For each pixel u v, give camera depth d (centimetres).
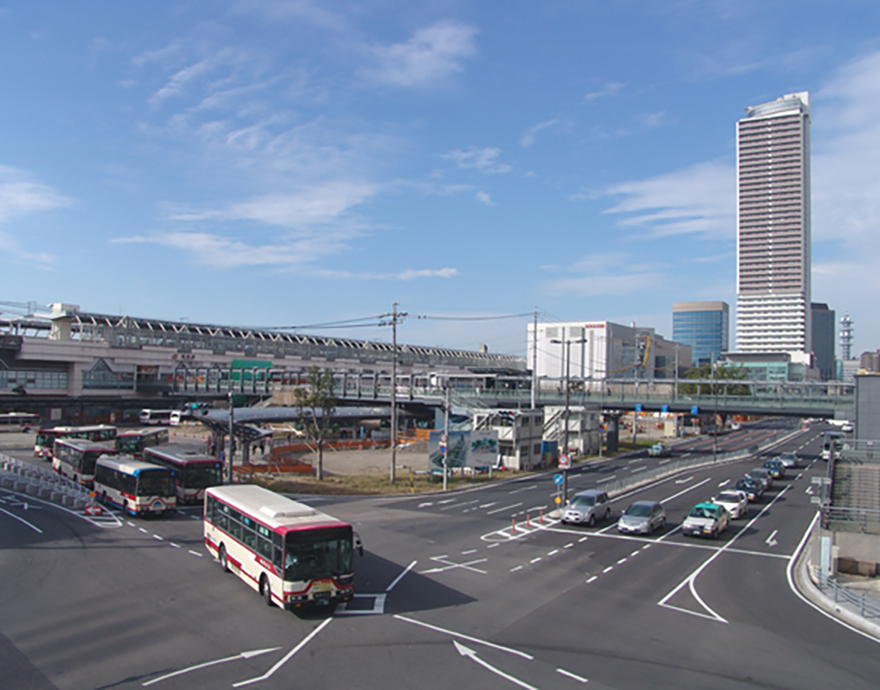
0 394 9081
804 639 1959
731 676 1653
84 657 1683
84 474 4550
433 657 1727
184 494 3994
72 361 9856
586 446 8662
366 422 11544
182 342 11556
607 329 15525
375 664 1669
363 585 2412
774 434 13700
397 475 6022
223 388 11212
